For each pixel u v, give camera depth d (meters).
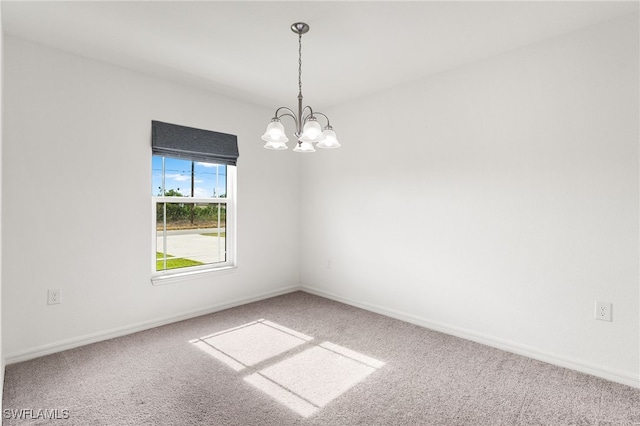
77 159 2.71
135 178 3.03
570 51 2.37
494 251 2.76
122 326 2.97
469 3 2.05
